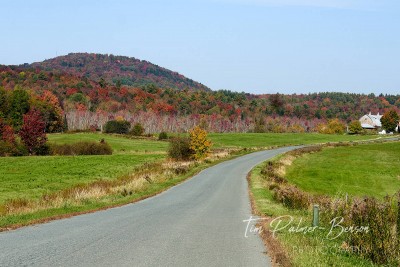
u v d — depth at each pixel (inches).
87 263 377.7
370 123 7229.3
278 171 1895.9
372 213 465.1
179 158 2397.9
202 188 1246.3
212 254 433.4
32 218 636.1
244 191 1173.7
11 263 370.3
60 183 1549.0
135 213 744.3
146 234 536.4
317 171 2079.2
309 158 2613.2
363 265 414.6
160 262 390.9
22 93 5034.5
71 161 2374.5
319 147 3095.5
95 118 6624.0
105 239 495.2
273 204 898.7
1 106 4854.8
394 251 443.8
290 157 2506.2
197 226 614.9
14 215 671.8
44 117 5201.8
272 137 4980.3
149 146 3745.1
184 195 1080.2
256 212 778.8
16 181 1599.4
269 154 2861.7
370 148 3189.0
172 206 863.7
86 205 825.5
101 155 2812.5
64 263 374.9
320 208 705.0
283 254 416.5
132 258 402.9
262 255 435.2
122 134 4800.7
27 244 456.1
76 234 523.2
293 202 876.6
